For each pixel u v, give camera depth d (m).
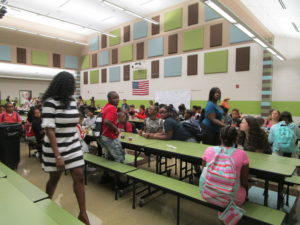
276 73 6.45
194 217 2.40
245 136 2.83
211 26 7.51
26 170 3.91
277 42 6.41
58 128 1.84
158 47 9.01
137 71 9.88
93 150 4.33
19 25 10.42
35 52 11.46
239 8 4.87
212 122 3.11
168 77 8.78
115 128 3.01
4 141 3.75
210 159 1.88
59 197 2.86
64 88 1.85
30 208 1.19
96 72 11.95
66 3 8.47
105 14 9.40
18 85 12.55
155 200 2.80
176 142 3.32
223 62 7.23
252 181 2.44
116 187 2.81
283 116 3.46
